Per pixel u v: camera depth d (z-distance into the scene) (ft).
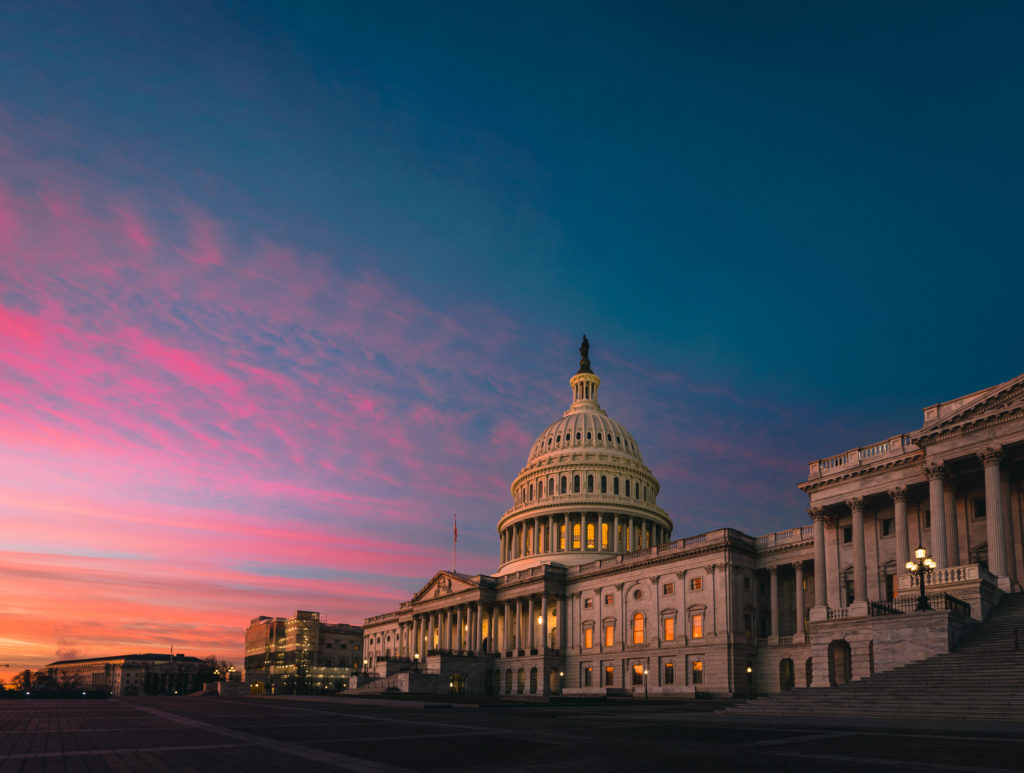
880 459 203.72
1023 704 103.30
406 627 499.51
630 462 482.28
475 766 61.41
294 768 59.41
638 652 329.72
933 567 148.97
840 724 101.96
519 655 379.14
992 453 171.42
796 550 293.23
